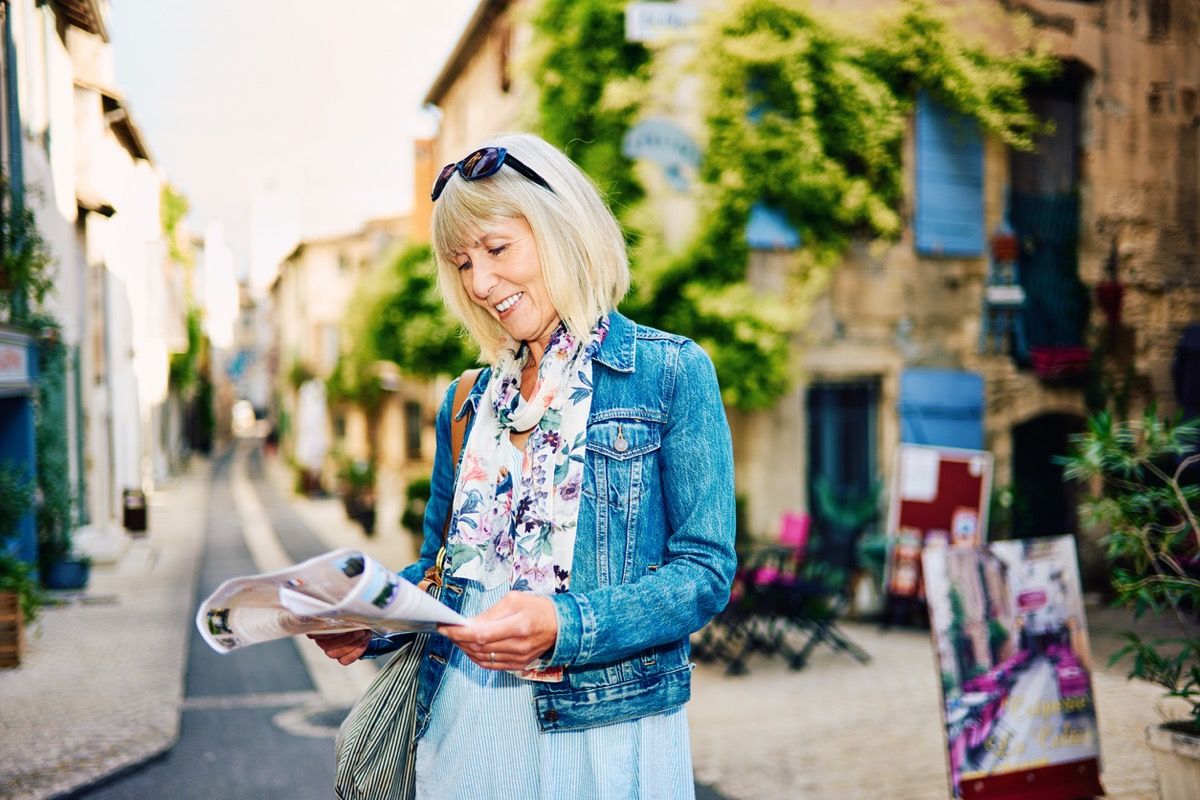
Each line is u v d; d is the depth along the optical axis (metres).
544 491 1.42
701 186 9.68
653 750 1.44
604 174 9.62
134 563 15.92
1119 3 11.41
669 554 1.40
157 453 33.38
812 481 10.51
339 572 1.21
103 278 17.12
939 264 10.91
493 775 1.44
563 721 1.39
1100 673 6.99
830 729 6.06
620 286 1.52
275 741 5.99
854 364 10.55
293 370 39.59
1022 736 3.99
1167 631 8.77
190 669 8.11
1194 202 11.83
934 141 10.73
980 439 11.00
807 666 7.89
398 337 13.07
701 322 9.54
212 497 31.25
